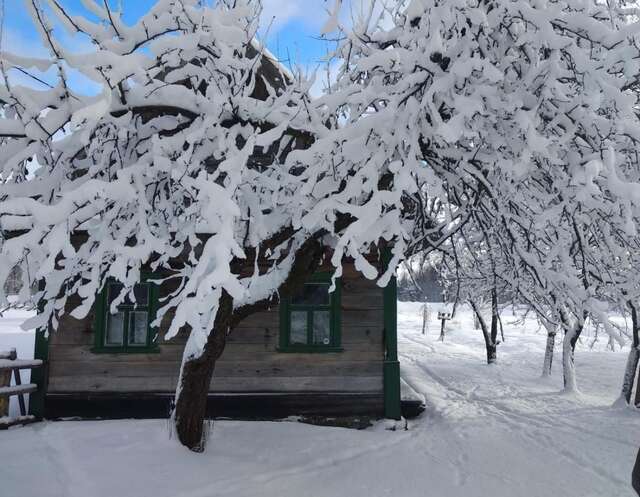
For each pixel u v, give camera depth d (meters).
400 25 5.48
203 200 4.04
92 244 5.02
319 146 4.42
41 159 5.09
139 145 5.74
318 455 6.21
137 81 4.61
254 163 6.50
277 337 8.43
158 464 5.29
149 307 8.35
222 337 5.65
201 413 5.87
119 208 4.70
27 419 7.53
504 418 8.70
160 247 4.36
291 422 7.70
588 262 6.39
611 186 4.41
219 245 3.49
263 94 9.02
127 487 4.77
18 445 5.90
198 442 5.86
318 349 8.40
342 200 4.44
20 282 4.91
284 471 5.60
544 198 5.85
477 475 5.68
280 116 5.26
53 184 4.88
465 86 4.80
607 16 5.17
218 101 4.80
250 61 5.40
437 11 4.29
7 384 7.54
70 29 4.41
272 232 5.52
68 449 5.68
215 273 3.34
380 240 8.17
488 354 16.53
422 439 7.21
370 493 5.08
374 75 5.38
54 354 8.17
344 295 8.53
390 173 5.28
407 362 16.98
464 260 12.05
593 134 4.79
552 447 6.87
